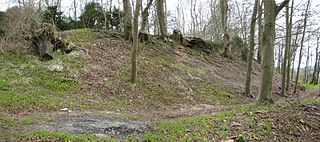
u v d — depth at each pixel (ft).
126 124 28.89
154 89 52.70
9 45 53.06
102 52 61.93
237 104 53.31
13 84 42.01
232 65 87.45
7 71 45.98
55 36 57.82
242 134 24.68
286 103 38.68
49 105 35.68
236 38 102.58
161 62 67.10
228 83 70.38
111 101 43.62
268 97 38.75
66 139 21.49
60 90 43.88
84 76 50.14
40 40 54.13
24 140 20.98
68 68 51.34
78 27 86.22
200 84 63.05
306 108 33.47
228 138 23.70
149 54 69.36
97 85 48.26
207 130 25.57
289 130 26.99
